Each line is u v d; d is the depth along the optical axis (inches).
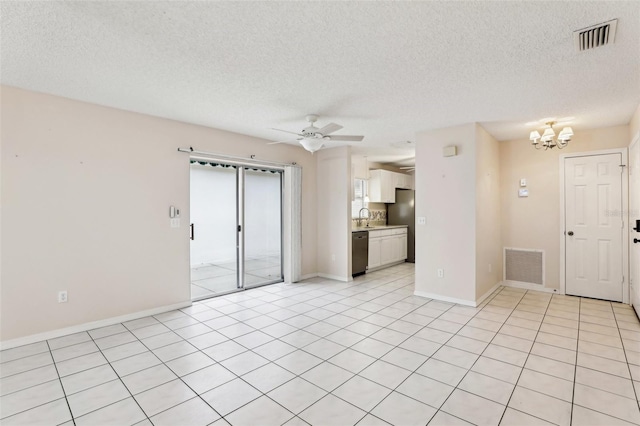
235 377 93.6
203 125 164.2
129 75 104.5
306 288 197.9
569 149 177.9
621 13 70.9
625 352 107.8
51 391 86.3
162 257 151.2
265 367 99.5
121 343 116.9
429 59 93.2
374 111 141.2
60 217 123.4
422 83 110.5
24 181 115.9
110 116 135.5
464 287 162.6
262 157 193.9
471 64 96.2
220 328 132.0
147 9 69.7
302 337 122.6
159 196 150.1
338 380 91.9
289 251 209.8
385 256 267.9
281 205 215.8
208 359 104.7
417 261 180.5
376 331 128.6
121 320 138.3
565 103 130.3
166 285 152.6
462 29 77.5
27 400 82.3
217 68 99.4
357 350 111.2
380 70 100.6
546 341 117.6
